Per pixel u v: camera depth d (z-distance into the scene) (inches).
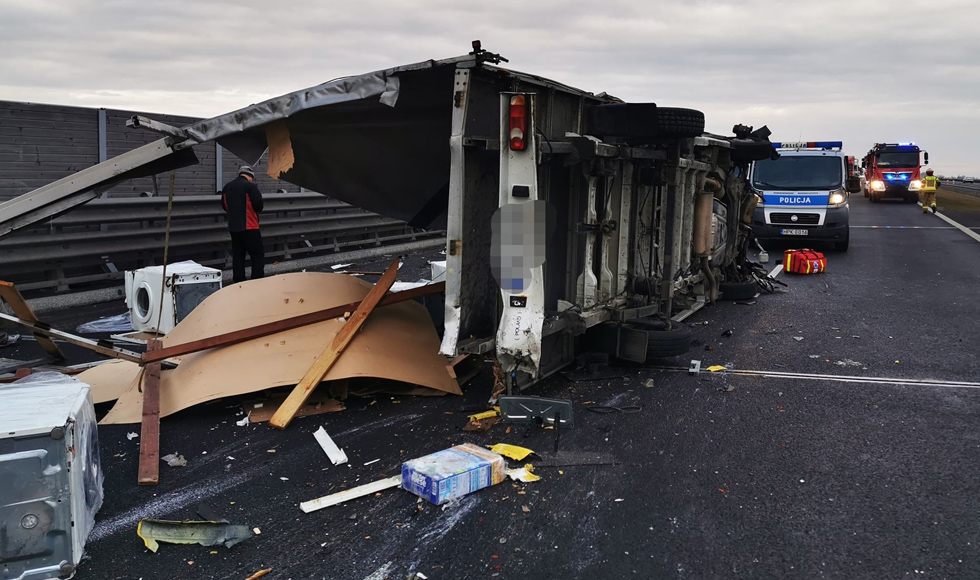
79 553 136.9
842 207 660.7
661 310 305.7
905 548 144.3
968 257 622.2
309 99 223.1
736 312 387.9
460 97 195.5
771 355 296.5
